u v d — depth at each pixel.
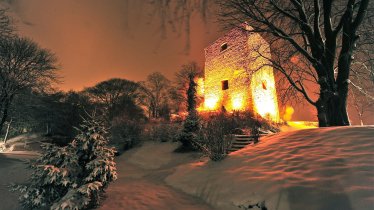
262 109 23.94
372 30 9.08
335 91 8.71
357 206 3.28
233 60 26.11
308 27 9.75
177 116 28.16
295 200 3.90
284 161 5.80
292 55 10.44
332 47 9.30
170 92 39.62
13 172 8.67
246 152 7.72
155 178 8.38
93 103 37.16
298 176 4.70
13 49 16.70
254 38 24.62
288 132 8.75
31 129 32.31
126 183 7.48
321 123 9.02
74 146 5.25
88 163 4.90
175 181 7.26
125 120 20.66
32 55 17.95
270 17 10.44
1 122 16.98
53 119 30.17
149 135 18.75
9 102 17.25
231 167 6.70
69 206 4.06
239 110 22.19
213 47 30.02
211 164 7.69
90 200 4.72
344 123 8.34
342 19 9.02
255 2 10.42
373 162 4.42
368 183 3.74
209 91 29.67
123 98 38.53
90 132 5.29
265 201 4.25
